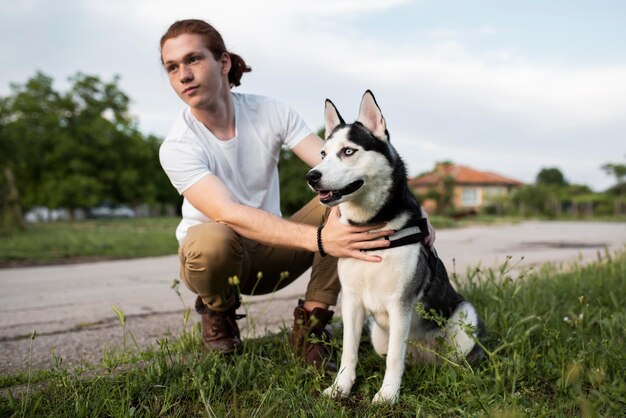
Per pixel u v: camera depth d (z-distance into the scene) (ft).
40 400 7.25
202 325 9.91
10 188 57.67
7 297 18.97
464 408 7.20
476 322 9.61
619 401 6.83
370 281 8.53
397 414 7.52
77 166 128.36
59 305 16.98
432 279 9.25
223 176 9.77
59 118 132.87
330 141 9.14
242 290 11.04
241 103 10.32
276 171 10.87
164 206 165.58
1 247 38.78
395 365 8.22
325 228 8.52
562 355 8.44
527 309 11.61
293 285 20.12
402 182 9.09
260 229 8.59
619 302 13.00
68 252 34.94
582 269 17.17
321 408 7.11
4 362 10.32
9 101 130.62
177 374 8.34
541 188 126.72
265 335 10.86
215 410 7.07
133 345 11.34
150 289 20.15
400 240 8.46
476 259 27.61
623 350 8.68
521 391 7.73
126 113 146.20
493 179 172.86
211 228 8.90
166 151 9.27
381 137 9.23
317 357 9.14
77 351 11.03
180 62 8.98
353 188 8.69
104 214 168.55
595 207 124.47
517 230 62.34
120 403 7.27
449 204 109.09
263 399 6.99
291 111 10.66
